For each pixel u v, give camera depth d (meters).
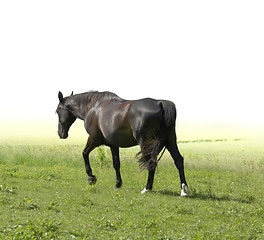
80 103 14.52
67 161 21.17
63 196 11.34
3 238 6.88
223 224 8.66
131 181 15.19
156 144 11.51
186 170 18.91
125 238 7.32
